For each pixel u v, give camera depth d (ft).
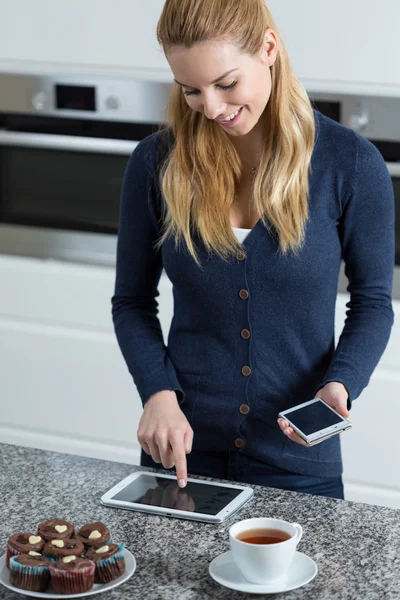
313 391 6.02
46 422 10.65
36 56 9.76
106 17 9.42
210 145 5.79
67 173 10.05
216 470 6.18
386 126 8.92
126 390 10.21
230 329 5.94
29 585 4.29
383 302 5.96
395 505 9.55
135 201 6.22
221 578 4.37
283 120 5.61
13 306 10.45
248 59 5.25
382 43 8.71
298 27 8.88
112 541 4.78
